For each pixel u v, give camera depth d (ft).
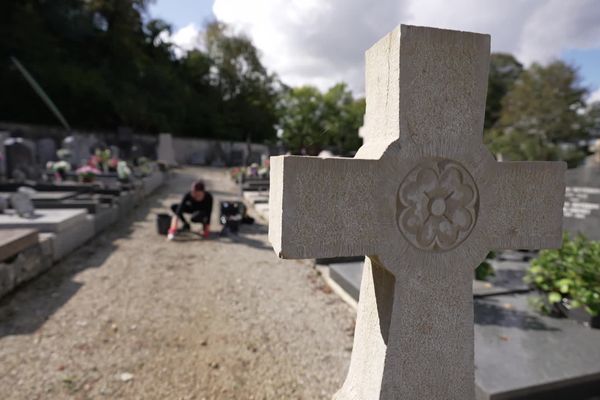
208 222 22.43
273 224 4.74
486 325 9.55
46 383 7.97
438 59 4.68
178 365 8.82
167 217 22.80
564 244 10.76
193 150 101.81
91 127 88.84
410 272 4.88
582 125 87.04
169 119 104.42
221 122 119.03
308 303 12.85
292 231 4.39
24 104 80.38
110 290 13.56
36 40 81.66
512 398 6.83
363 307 5.82
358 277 13.25
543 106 87.92
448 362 5.19
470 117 4.89
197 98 121.90
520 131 90.74
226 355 9.33
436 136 4.77
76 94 82.89
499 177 5.11
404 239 4.80
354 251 4.64
